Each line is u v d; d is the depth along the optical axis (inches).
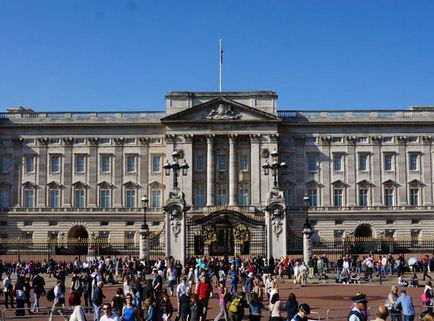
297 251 3034.0
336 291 2004.2
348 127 4293.8
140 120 4311.0
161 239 3284.9
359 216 4215.1
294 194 4244.6
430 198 4239.7
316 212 4215.1
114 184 4296.3
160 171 4296.3
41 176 4296.3
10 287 1679.4
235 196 4143.7
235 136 4165.8
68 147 4318.4
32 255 3656.5
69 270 2566.4
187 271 2239.2
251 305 1144.8
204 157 4217.5
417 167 4271.7
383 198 4249.5
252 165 4143.7
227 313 1239.5
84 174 4306.1
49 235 4252.0
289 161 4274.1
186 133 4168.3
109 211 4264.3
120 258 2827.3
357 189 4254.4
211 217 2568.9
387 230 4205.2
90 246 3590.1
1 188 4306.1
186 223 2628.0
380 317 719.7
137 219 4254.4
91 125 4306.1
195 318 1104.2
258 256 2492.6
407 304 1141.7
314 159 4288.9
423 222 4210.1
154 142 4318.4
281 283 2263.8
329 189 4252.0
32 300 1889.8
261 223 2549.2
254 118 4170.8
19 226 4264.3
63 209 4266.7
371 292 1966.0
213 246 3029.0
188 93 4207.7
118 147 4323.3
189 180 4133.9
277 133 4163.4
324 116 4298.7
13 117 4328.3
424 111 4315.9
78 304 962.7
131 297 1011.9
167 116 4158.5
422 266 2652.6
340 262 2460.6
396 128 4293.8
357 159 4279.0
